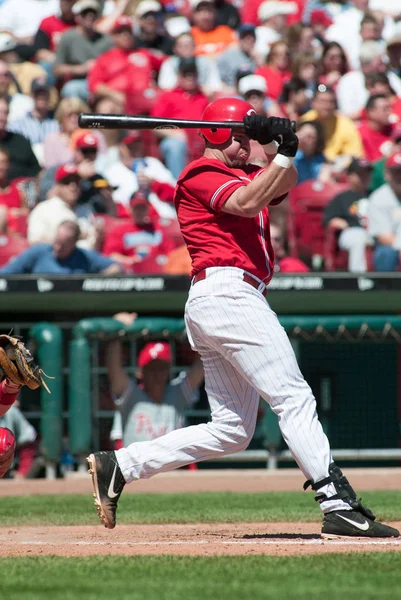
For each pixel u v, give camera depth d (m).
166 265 39.44
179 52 47.69
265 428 37.88
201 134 15.66
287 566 11.91
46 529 18.05
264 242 15.25
